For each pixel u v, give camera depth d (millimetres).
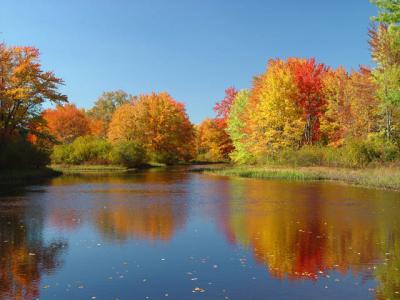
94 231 15023
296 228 15453
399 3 24672
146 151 69000
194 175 45812
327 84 52781
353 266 10672
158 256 11656
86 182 36594
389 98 31578
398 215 18125
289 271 10281
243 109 62875
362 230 15031
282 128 50719
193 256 11664
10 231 15016
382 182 29875
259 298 8555
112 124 79875
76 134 84375
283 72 51250
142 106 75312
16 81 38969
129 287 9211
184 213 19078
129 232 14836
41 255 11805
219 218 17672
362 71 48156
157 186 32562
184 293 8828
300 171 41125
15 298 8594
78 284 9406
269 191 28172
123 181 37625
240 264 10867
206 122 96812
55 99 41219
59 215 18531
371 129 45188
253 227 15703
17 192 28062
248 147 55250
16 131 42188
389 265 10734
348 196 24766
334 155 42781
